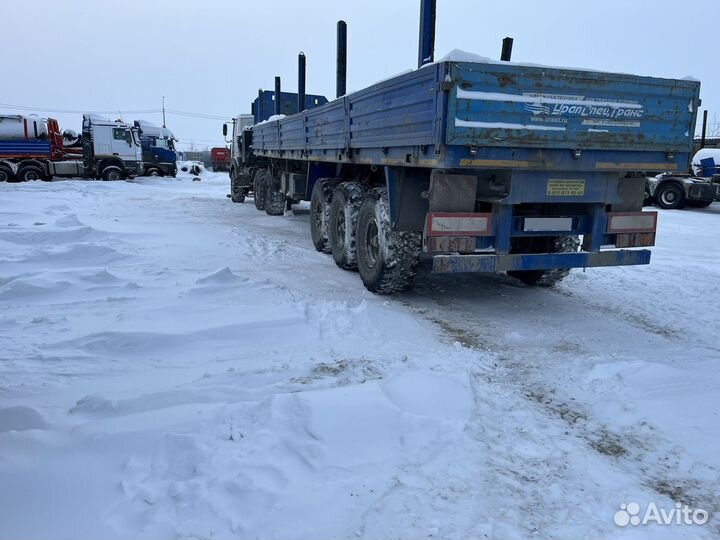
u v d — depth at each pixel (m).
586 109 4.83
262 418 3.06
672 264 8.67
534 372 4.14
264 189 14.23
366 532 2.32
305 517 2.38
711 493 2.68
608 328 5.27
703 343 4.88
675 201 17.95
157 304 5.37
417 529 2.35
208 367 4.02
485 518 2.44
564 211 5.49
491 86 4.51
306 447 2.84
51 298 5.71
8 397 3.46
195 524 2.29
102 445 2.77
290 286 6.52
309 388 3.58
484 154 4.61
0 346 4.35
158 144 31.97
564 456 2.97
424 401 3.43
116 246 8.27
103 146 26.28
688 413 3.38
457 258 4.97
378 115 5.80
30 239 8.70
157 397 3.33
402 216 5.74
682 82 5.14
